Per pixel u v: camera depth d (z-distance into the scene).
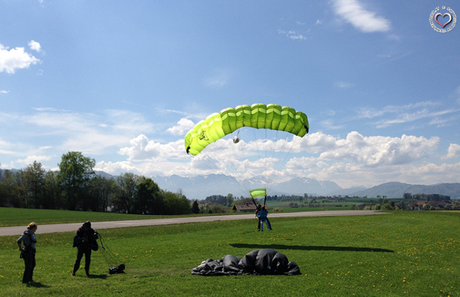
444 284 10.09
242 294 8.50
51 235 21.80
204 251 15.38
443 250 16.09
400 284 10.00
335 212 50.12
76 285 9.21
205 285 9.30
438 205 165.12
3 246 16.59
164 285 9.29
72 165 84.69
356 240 19.12
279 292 8.76
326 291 8.98
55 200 89.75
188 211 95.81
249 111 18.92
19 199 88.88
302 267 11.97
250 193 21.94
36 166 90.06
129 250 15.69
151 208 89.75
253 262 11.09
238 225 28.50
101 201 93.69
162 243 18.14
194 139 19.78
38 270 11.14
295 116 19.25
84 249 10.47
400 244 17.62
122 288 8.91
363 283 9.96
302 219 34.69
